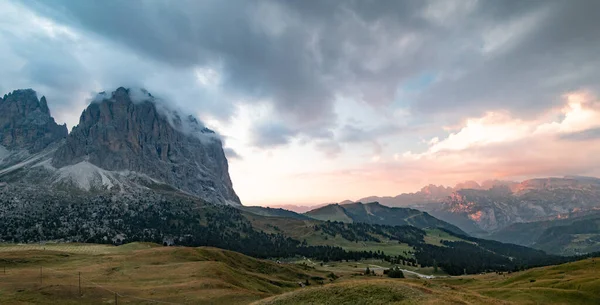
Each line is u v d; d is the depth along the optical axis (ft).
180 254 560.20
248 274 514.68
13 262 458.91
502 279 593.83
